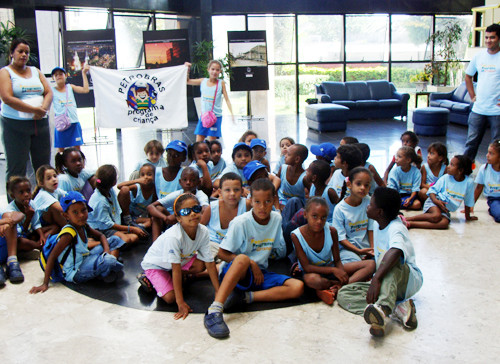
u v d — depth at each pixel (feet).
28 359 7.80
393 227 9.17
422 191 15.66
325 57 43.62
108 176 12.40
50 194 12.76
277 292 9.64
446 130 31.55
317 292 9.75
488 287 10.01
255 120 39.83
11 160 15.67
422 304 9.37
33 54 30.25
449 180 14.15
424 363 7.48
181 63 29.66
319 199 9.60
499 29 16.92
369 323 8.20
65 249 10.56
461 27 45.21
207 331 8.56
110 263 10.47
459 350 7.82
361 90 39.78
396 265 8.82
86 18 33.14
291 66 43.24
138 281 10.70
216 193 15.19
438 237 13.03
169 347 8.08
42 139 16.06
